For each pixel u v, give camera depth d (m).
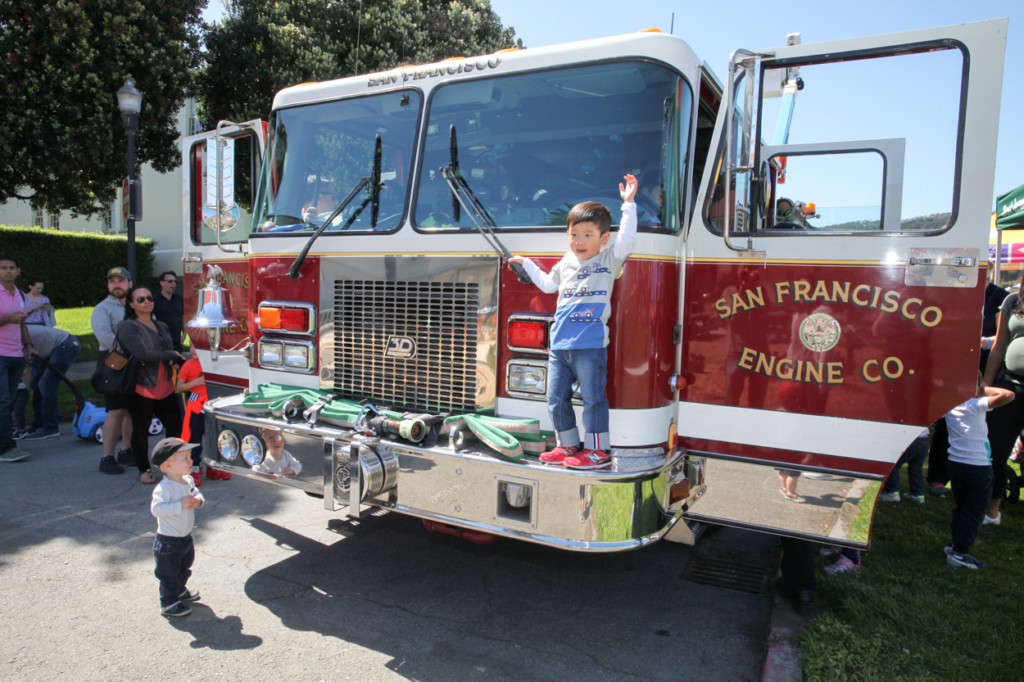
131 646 3.09
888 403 2.96
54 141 11.16
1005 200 6.87
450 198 3.44
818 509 3.08
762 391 3.17
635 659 3.09
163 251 23.34
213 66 14.37
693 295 3.28
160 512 3.24
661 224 3.09
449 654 3.09
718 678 2.95
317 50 13.78
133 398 5.24
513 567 4.06
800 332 3.08
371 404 3.51
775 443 3.16
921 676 2.78
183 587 3.45
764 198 3.40
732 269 3.19
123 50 11.94
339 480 3.27
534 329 3.15
